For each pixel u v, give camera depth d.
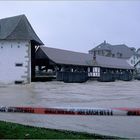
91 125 9.41
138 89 30.16
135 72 73.69
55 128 8.69
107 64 57.38
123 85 39.31
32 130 7.39
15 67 36.03
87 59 52.84
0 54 36.41
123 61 70.44
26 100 17.02
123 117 10.83
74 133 7.61
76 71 46.19
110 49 101.12
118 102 16.72
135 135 8.05
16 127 7.62
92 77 50.97
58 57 43.56
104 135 7.66
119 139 7.11
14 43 36.22
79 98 19.03
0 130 7.10
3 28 38.59
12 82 35.91
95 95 21.83
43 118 10.39
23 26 37.53
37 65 42.16
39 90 25.64
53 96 20.11
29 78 35.97
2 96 19.48
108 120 10.20
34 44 39.69
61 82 39.97
